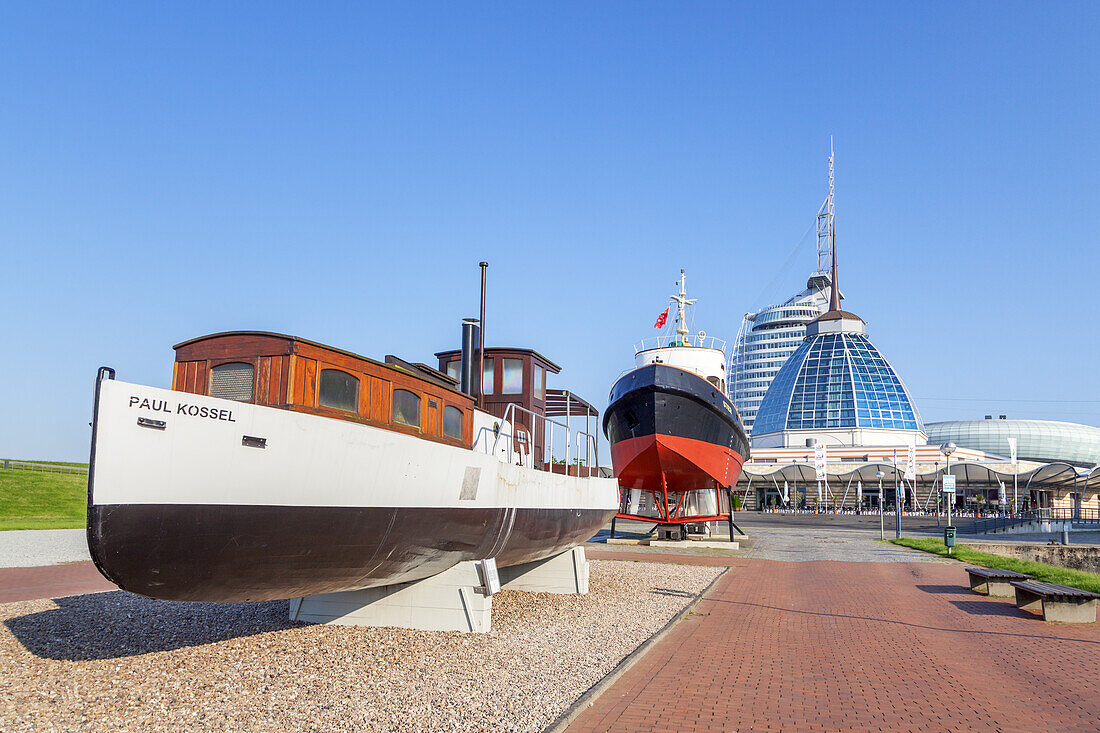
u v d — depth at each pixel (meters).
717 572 22.33
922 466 83.12
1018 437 118.56
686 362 37.28
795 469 85.88
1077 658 10.81
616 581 19.30
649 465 30.64
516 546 13.94
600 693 8.48
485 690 8.36
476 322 17.73
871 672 9.81
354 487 8.86
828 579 21.14
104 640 10.38
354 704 7.72
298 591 9.25
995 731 7.43
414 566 10.77
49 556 22.48
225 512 7.55
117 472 6.75
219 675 8.56
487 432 14.47
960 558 28.17
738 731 7.29
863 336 114.62
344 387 9.75
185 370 9.41
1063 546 34.59
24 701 7.55
